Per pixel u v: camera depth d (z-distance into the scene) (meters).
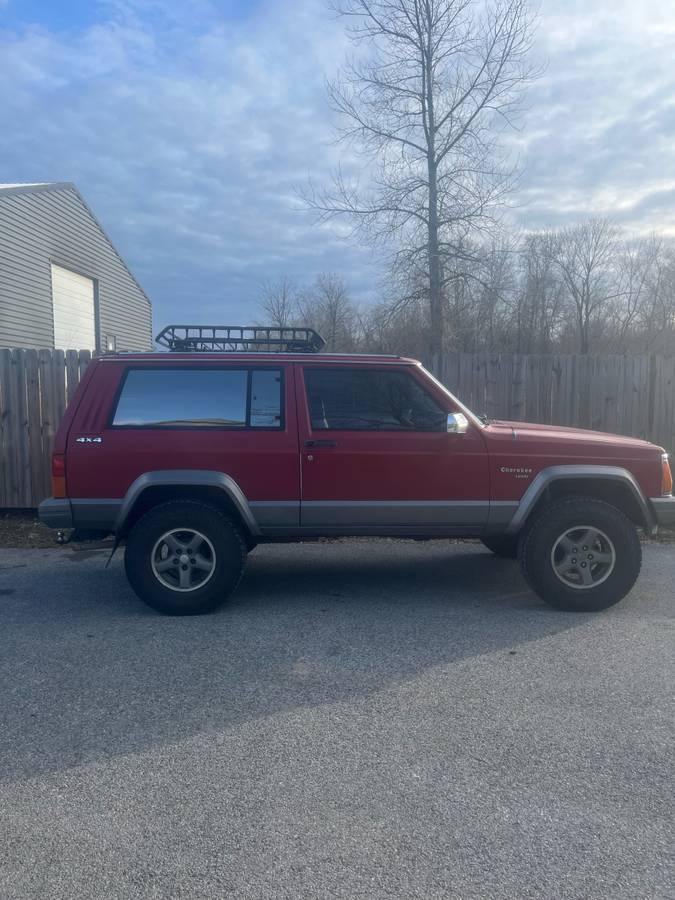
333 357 6.07
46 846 3.00
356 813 3.20
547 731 3.94
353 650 5.14
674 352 30.81
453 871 2.83
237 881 2.78
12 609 6.11
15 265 19.55
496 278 14.96
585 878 2.79
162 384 5.99
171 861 2.89
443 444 5.96
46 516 5.84
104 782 3.46
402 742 3.82
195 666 4.86
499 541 7.59
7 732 3.96
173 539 5.85
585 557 5.98
